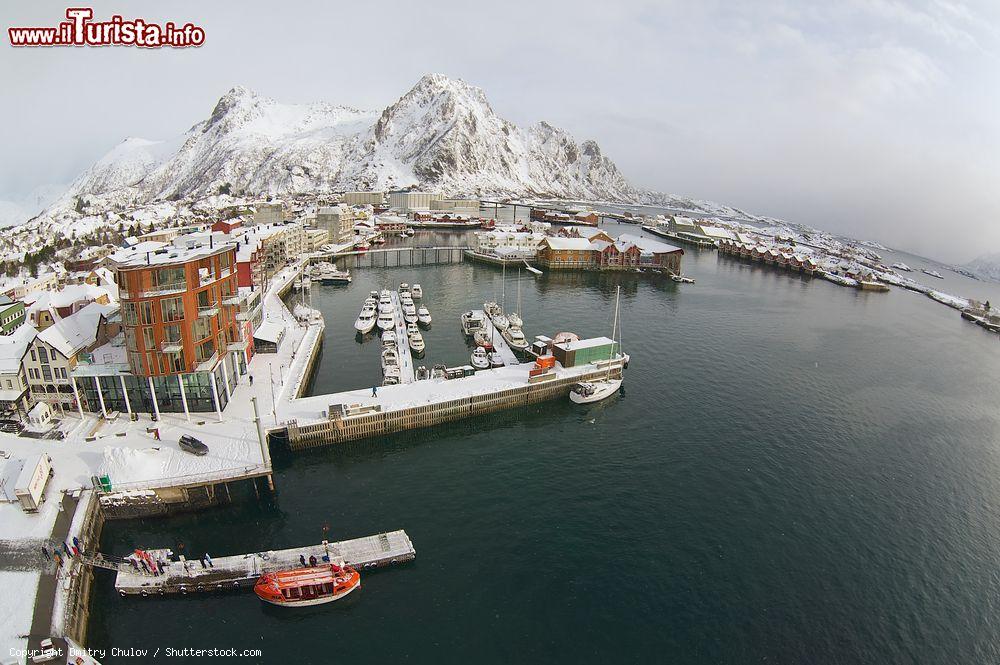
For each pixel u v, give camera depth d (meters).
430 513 61.06
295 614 47.47
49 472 59.44
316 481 67.25
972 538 60.75
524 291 173.62
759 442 79.31
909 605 51.16
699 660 44.44
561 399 93.31
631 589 51.12
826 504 65.38
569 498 64.44
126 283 66.12
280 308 135.12
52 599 44.75
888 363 118.88
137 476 59.59
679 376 103.75
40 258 192.50
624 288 185.75
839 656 45.56
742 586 52.16
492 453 74.75
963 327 163.12
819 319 156.38
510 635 45.88
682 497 65.31
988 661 46.12
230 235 168.00
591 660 43.94
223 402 78.75
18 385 71.12
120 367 71.75
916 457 77.31
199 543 55.94
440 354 111.06
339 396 84.06
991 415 93.31
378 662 43.12
